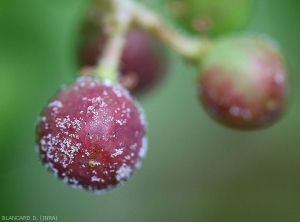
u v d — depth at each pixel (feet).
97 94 0.29
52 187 0.43
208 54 0.35
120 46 0.34
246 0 0.37
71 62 0.39
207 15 0.36
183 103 0.46
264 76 0.33
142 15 0.35
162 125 0.47
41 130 0.29
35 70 0.40
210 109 0.35
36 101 0.39
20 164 0.40
